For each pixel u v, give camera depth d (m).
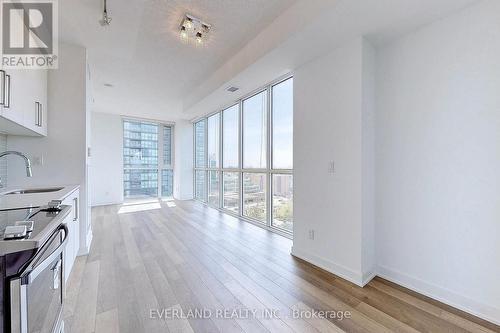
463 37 1.78
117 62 3.23
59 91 2.72
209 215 5.05
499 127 1.63
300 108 2.82
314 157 2.63
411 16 1.87
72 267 2.40
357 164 2.20
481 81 1.70
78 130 2.81
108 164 6.30
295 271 2.44
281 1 2.07
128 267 2.51
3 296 0.82
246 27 2.46
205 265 2.58
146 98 5.01
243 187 4.77
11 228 0.93
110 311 1.76
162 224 4.30
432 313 1.75
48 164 2.68
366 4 1.72
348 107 2.27
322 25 1.98
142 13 2.17
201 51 2.98
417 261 2.06
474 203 1.74
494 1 1.64
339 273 2.34
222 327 1.60
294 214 2.90
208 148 6.43
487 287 1.68
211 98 4.23
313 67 2.64
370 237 2.29
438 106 1.92
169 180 7.56
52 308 1.18
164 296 1.97
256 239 3.47
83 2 1.91
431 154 1.97
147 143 7.14
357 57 2.18
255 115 4.33
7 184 2.49
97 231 3.83
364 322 1.65
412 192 2.09
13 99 1.70
